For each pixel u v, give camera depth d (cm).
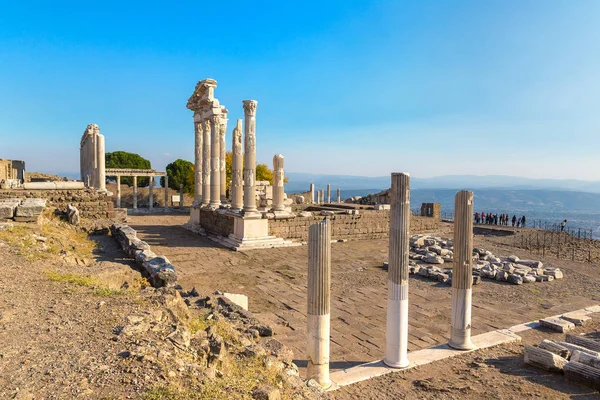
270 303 1460
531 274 1906
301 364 962
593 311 1398
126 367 568
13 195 2589
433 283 1788
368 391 838
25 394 480
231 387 594
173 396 503
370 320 1298
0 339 638
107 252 1712
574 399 805
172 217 4312
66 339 652
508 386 855
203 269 1953
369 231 3216
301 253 2414
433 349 1059
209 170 3219
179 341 695
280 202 2848
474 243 3120
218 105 3075
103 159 3756
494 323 1283
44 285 952
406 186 945
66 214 2192
